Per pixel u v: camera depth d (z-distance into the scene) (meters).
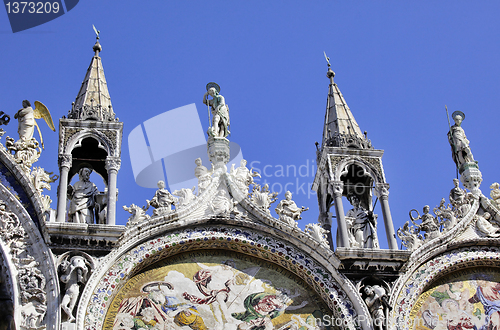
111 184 25.31
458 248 26.02
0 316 22.45
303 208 25.95
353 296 24.20
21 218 23.62
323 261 24.83
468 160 27.98
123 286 23.77
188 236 24.72
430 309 24.97
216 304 24.03
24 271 22.75
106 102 27.47
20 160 24.53
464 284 25.61
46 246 23.27
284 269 25.09
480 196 27.19
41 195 24.34
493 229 26.42
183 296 23.97
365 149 27.77
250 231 25.25
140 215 24.59
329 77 30.89
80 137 26.02
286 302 24.45
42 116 26.08
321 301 24.58
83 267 23.02
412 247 25.41
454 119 29.14
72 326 22.06
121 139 26.58
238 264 24.97
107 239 23.69
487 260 25.88
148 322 23.30
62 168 25.25
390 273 24.88
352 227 26.77
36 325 22.06
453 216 26.38
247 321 23.89
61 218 24.08
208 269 24.69
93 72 28.41
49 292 22.59
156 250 24.23
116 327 23.02
